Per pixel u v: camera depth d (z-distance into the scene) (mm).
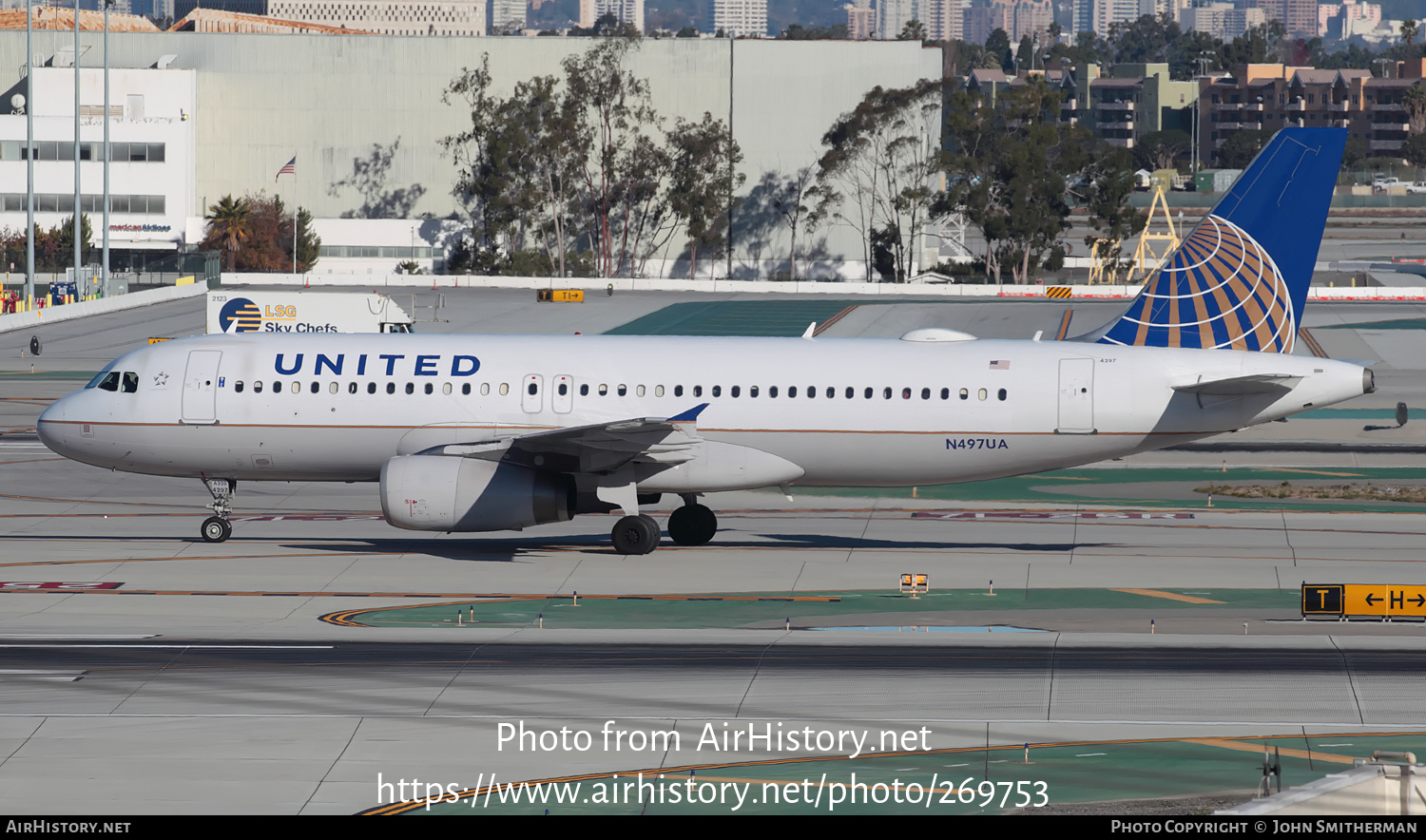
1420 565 154875
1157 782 88875
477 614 132625
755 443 160000
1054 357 159125
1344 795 76750
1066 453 159125
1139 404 156875
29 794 86375
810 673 112625
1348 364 157750
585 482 160875
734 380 160000
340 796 86688
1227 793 86812
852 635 125188
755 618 131625
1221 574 150625
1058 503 198750
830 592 142250
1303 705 104438
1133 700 105625
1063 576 149625
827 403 158750
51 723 99062
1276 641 123000
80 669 112312
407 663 114875
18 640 120688
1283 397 156750
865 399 158625
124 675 110875
